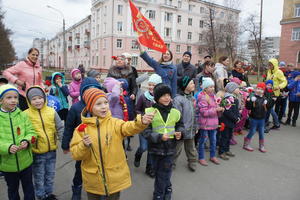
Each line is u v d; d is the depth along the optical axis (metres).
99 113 2.18
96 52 45.72
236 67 6.36
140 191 3.21
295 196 3.14
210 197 3.10
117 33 39.59
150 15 41.88
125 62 4.84
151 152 2.80
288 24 29.70
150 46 4.20
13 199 2.53
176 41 45.59
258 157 4.50
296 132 6.17
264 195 3.16
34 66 4.18
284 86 6.27
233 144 5.21
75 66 60.19
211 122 4.00
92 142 2.16
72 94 4.99
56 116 2.86
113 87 3.46
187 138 3.59
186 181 3.52
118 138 2.25
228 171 3.88
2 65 35.00
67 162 4.13
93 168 2.19
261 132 4.75
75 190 2.83
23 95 4.00
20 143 2.38
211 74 5.37
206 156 4.54
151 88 3.60
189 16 46.75
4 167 2.41
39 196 2.77
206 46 35.53
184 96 3.66
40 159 2.75
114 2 38.56
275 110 6.98
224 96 4.46
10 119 2.42
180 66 5.23
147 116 2.09
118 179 2.22
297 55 29.22
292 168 4.02
